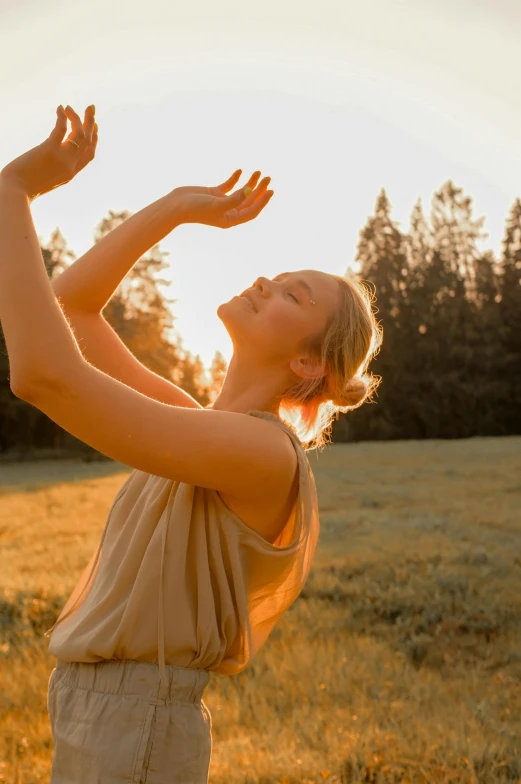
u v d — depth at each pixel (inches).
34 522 658.2
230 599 66.5
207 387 2171.5
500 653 291.9
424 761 168.1
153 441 57.4
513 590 362.3
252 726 200.4
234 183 76.2
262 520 68.4
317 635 299.4
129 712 63.6
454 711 215.6
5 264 55.8
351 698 224.7
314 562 421.1
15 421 1941.4
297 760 165.2
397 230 2348.7
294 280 75.8
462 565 411.2
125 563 66.9
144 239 76.9
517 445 1444.4
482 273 2377.0
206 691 231.6
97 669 65.8
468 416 2199.8
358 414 2182.6
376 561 418.6
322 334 74.3
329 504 726.5
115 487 989.2
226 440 60.5
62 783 65.7
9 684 223.6
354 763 165.3
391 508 682.2
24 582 343.0
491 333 2257.6
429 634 315.3
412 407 2194.9
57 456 1873.8
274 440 64.3
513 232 2335.1
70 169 62.2
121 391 56.8
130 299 1958.7
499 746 181.6
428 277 2295.8
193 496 66.9
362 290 85.4
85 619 67.5
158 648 63.7
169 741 63.7
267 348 73.5
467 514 624.1
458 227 2425.0
